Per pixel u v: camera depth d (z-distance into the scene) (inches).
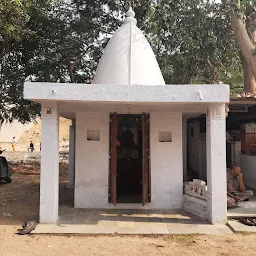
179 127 349.7
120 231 263.4
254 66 504.1
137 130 436.5
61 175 661.3
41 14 575.8
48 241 243.0
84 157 348.2
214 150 286.2
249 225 276.7
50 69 601.3
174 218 305.1
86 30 606.2
